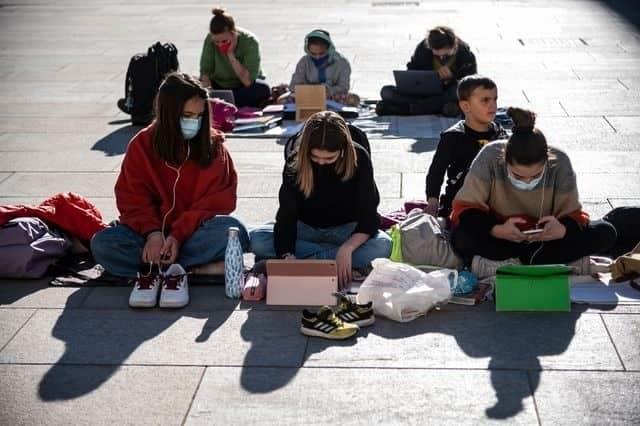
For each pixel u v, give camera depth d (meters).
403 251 6.91
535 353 5.74
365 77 14.78
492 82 7.30
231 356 5.80
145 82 11.76
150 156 7.05
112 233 6.93
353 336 6.00
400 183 9.21
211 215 7.04
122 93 13.92
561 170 6.62
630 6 22.25
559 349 5.79
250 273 6.89
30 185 9.41
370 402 5.21
